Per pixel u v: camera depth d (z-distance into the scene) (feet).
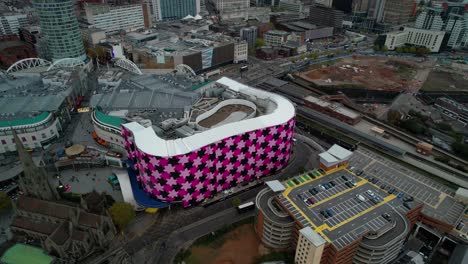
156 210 497.05
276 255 422.82
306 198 443.73
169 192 481.05
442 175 599.98
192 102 635.66
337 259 372.38
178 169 458.91
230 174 528.63
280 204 435.94
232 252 434.71
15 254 409.28
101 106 643.04
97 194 479.00
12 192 534.37
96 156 593.42
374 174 528.63
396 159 649.61
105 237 432.66
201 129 523.29
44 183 439.22
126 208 456.45
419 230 465.06
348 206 432.66
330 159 498.69
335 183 475.31
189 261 420.77
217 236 456.45
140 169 496.64
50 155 619.67
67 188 537.65
